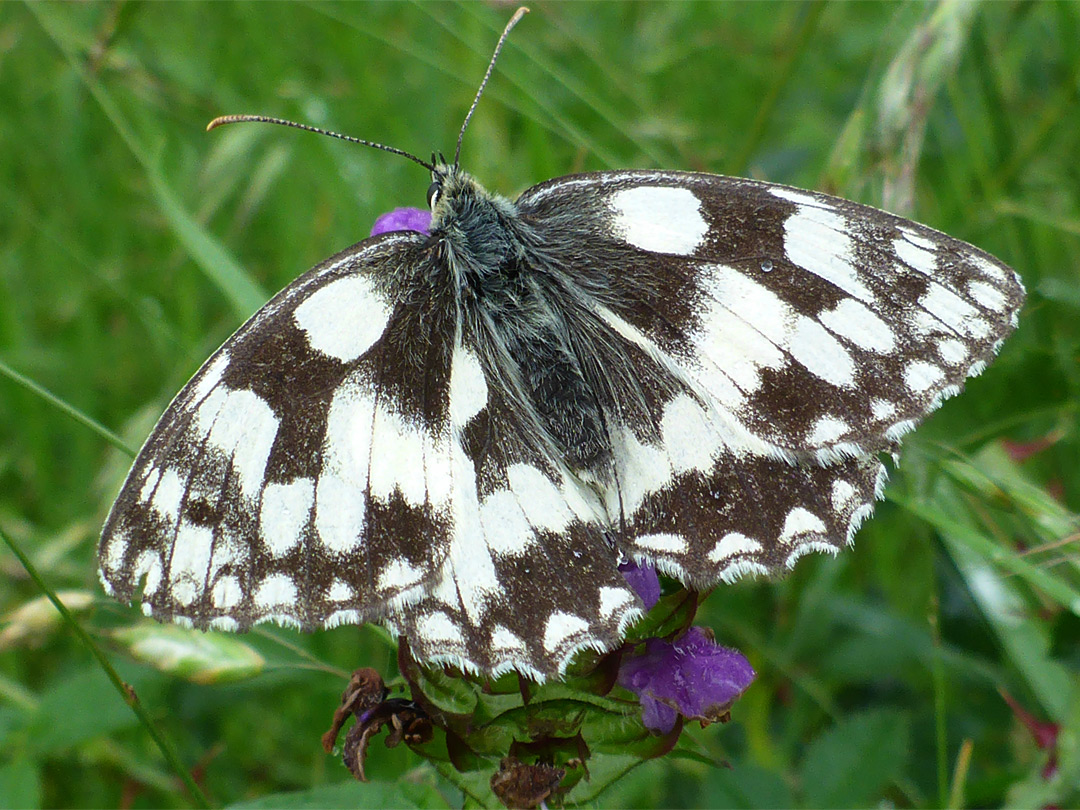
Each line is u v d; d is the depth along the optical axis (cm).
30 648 12
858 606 12
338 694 12
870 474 9
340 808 9
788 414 9
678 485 9
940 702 10
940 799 10
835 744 10
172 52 16
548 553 9
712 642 9
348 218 14
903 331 9
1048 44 15
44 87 16
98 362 15
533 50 15
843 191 12
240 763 12
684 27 18
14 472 14
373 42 16
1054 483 12
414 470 9
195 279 15
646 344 9
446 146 15
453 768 9
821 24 17
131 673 11
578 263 9
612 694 9
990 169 14
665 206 9
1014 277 9
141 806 12
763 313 9
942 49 12
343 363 9
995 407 11
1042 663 11
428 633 9
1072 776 10
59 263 15
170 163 16
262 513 9
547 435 9
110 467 13
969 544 10
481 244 10
